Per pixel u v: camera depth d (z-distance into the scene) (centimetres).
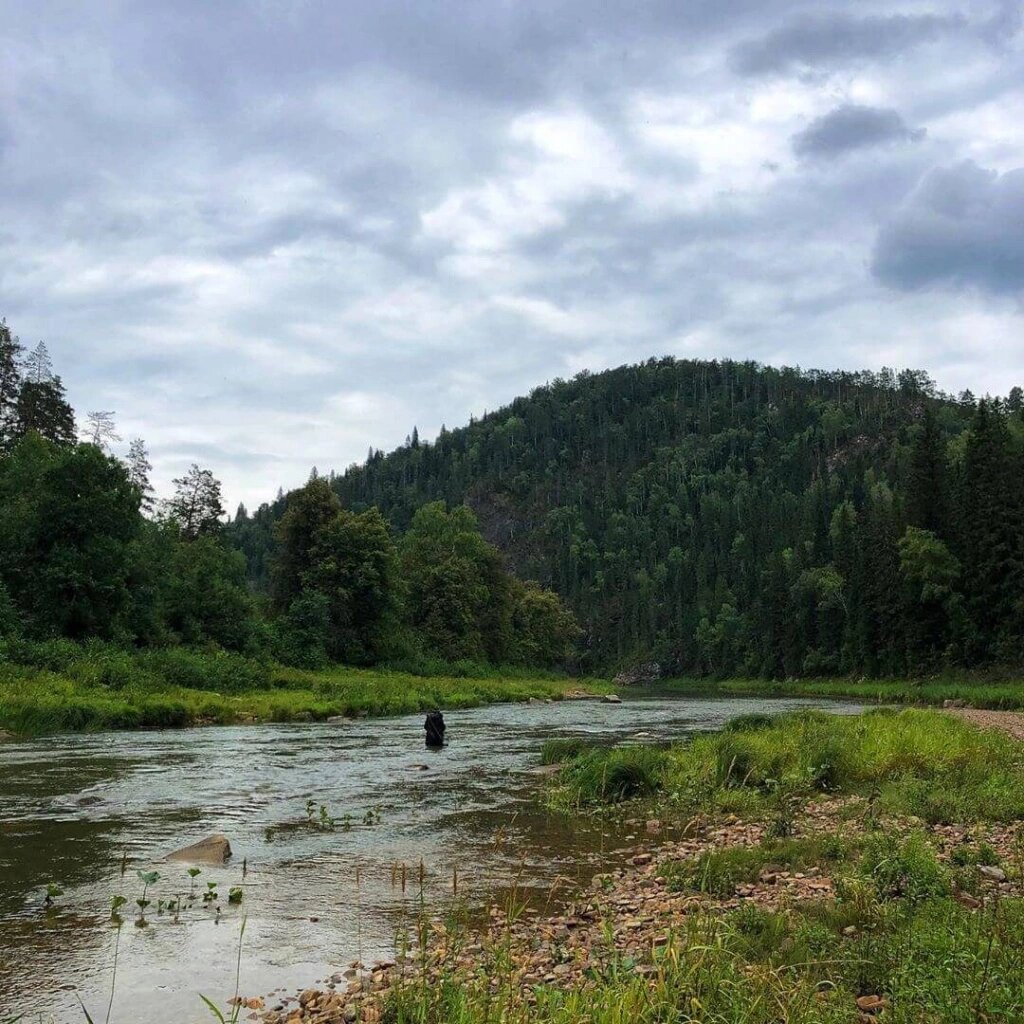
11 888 1084
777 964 715
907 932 741
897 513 8625
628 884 1120
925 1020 561
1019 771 1784
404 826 1508
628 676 15988
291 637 6606
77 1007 734
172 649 5053
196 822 1500
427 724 2805
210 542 7169
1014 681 6456
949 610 7331
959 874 968
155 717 3441
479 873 1191
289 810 1638
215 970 827
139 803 1673
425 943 822
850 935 808
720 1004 612
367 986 775
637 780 1791
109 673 4038
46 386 7681
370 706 4491
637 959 750
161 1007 737
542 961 812
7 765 2178
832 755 1889
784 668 11281
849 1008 607
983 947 662
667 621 17175
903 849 1026
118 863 1207
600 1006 593
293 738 3002
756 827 1470
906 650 8050
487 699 6328
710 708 5534
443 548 10325
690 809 1641
